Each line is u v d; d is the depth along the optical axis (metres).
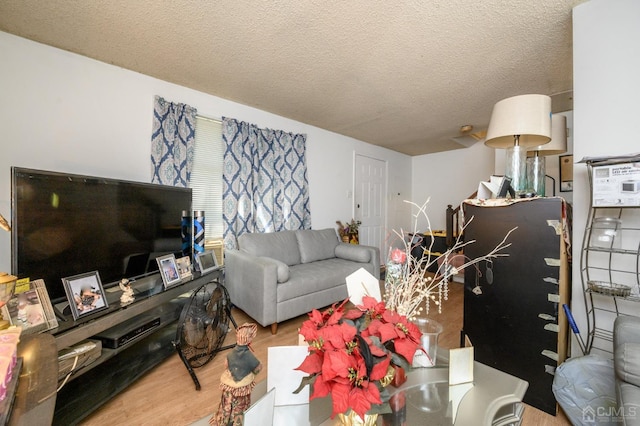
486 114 3.11
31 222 1.26
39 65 1.82
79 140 1.98
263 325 2.13
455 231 3.97
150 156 2.33
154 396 1.44
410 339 0.80
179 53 1.95
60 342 1.12
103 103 2.08
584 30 1.38
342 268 2.81
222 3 1.46
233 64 2.09
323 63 2.05
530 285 1.45
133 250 1.79
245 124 2.89
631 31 1.25
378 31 1.67
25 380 0.74
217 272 2.32
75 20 1.60
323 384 0.64
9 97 1.72
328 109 3.01
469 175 4.75
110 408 1.34
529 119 1.43
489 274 1.59
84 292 1.36
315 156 3.69
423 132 3.87
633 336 1.02
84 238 1.50
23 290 1.14
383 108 2.95
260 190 3.08
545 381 1.40
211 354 1.75
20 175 1.23
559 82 2.30
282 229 3.28
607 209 1.32
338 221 3.98
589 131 1.36
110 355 1.36
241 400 0.75
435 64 2.04
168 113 2.40
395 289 1.05
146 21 1.61
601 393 1.17
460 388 0.94
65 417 1.18
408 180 5.43
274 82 2.38
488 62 2.01
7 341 0.75
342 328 0.72
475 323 1.65
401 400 0.90
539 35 1.68
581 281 1.37
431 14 1.51
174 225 2.14
